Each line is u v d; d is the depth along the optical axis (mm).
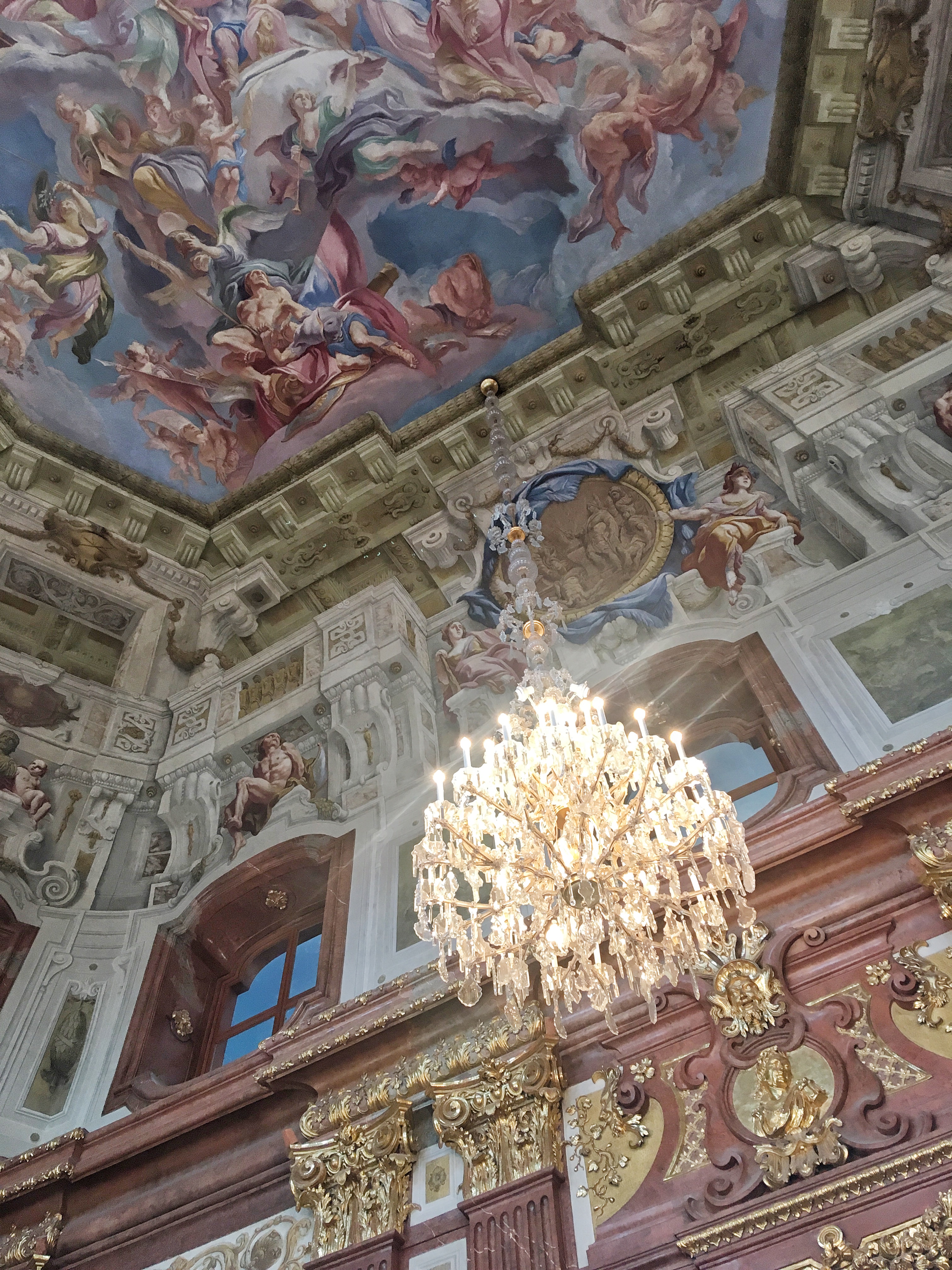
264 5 11891
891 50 10992
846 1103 5746
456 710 10992
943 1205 5062
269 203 12703
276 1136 7480
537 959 6008
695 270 12344
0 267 12406
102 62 11938
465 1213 6289
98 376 13039
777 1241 5352
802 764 7910
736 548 10430
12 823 10750
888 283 11883
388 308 13109
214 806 11227
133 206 12578
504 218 12688
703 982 6617
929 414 10242
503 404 12797
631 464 11930
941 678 7926
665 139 12180
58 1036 9180
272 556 13492
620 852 5680
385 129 12438
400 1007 7285
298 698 11586
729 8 11500
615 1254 5730
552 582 11406
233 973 10133
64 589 12828
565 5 11789
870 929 6363
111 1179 7840
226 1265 6992
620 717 9711
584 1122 6488
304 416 13367
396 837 9688
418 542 12758
